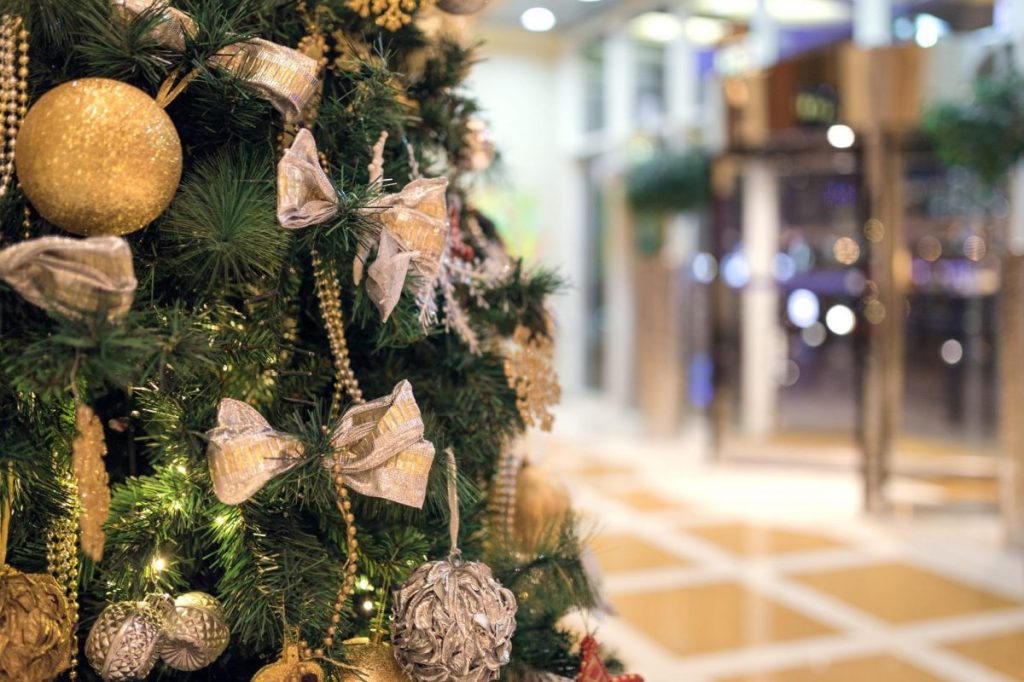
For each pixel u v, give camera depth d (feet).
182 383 2.30
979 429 16.96
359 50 2.69
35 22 2.04
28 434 2.17
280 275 2.34
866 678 7.57
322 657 2.23
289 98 2.17
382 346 2.51
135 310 2.02
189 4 2.27
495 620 2.19
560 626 3.22
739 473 16.55
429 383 2.80
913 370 17.31
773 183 18.53
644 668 7.79
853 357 18.17
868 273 14.16
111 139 1.84
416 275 2.27
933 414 17.29
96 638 2.19
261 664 2.53
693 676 7.62
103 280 1.72
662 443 19.57
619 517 13.16
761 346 19.35
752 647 8.28
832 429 18.61
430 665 2.16
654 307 19.74
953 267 16.53
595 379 26.37
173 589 2.45
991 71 13.88
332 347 2.33
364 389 2.72
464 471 2.84
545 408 3.05
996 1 14.78
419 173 2.77
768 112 15.80
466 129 3.20
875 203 14.38
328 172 2.44
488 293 3.08
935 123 13.34
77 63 2.13
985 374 16.87
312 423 2.15
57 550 2.28
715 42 20.67
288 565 2.28
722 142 16.75
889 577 10.39
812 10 18.71
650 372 19.88
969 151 12.89
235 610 2.30
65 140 1.82
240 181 2.12
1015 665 7.84
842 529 12.59
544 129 26.18
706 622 8.93
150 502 2.39
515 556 2.92
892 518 13.15
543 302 3.19
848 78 14.55
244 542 2.33
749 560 11.07
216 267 2.12
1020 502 11.49
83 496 1.91
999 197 15.79
